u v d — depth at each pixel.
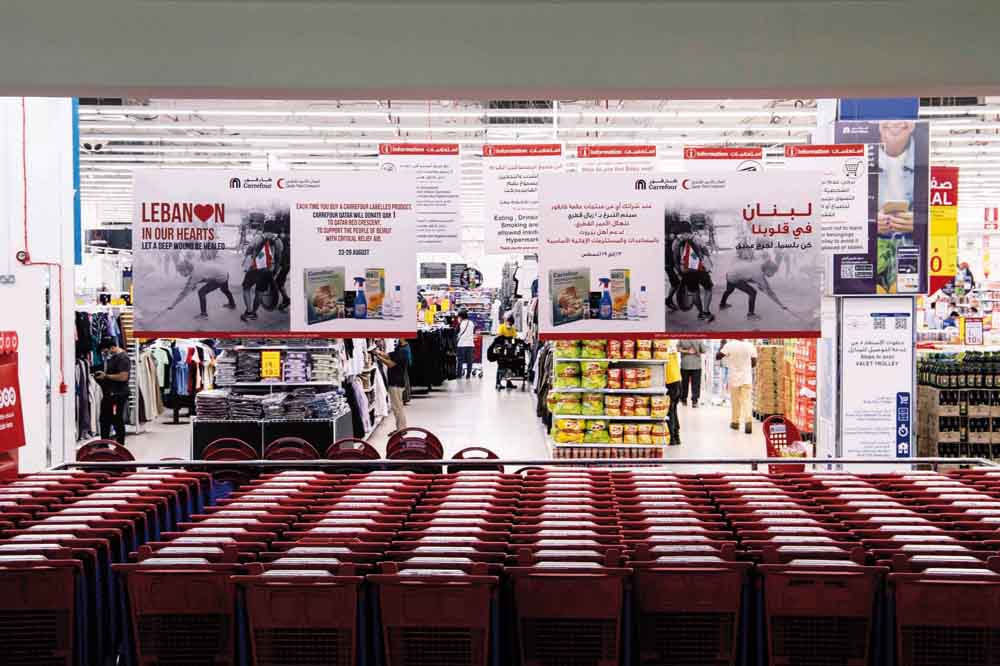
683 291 5.41
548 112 14.23
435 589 3.17
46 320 8.59
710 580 3.26
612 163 17.38
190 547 3.49
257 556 3.47
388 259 5.48
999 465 5.70
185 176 5.40
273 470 5.84
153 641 3.29
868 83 4.32
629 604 3.23
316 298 5.46
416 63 4.35
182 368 16.22
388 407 16.80
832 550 3.35
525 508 4.16
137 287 5.40
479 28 4.34
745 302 5.40
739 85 4.35
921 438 10.84
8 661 3.32
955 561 3.26
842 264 9.09
